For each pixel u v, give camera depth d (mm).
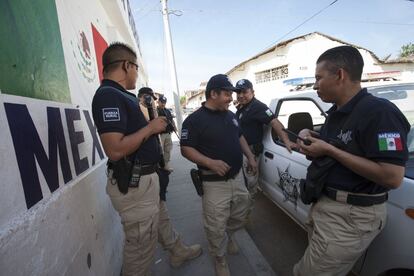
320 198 1376
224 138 1933
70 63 1967
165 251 2586
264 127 3152
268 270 2225
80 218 1584
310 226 1526
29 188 1113
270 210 3371
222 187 1965
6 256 904
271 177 2885
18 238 976
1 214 922
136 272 1681
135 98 1620
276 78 16469
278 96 3250
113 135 1320
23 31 1270
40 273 1098
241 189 2102
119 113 1359
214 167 1854
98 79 2895
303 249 2527
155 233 1688
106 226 2121
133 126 1501
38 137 1260
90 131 2143
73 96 1925
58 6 1876
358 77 1260
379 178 1098
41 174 1228
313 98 2420
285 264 2320
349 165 1169
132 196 1525
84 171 1818
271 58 16312
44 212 1172
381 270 1417
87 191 1771
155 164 1648
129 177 1496
